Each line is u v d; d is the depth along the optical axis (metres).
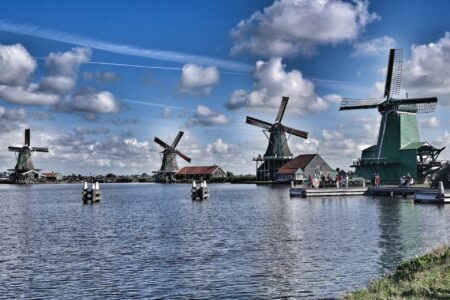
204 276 23.83
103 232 40.19
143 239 35.81
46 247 32.69
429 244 31.42
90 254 29.89
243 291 21.16
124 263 27.03
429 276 16.28
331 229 39.38
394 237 34.56
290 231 38.66
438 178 78.94
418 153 95.56
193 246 32.25
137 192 126.12
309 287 21.52
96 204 76.69
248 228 41.12
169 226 43.75
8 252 30.84
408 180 84.69
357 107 99.19
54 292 21.42
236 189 130.25
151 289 21.72
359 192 84.31
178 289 21.66
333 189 82.75
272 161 148.25
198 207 66.62
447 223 42.03
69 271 25.27
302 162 135.50
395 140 95.06
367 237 34.78
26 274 24.69
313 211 55.59
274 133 145.62
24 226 45.38
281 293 20.73
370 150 100.44
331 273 23.91
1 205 76.00
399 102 94.56
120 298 20.47
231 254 29.17
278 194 96.50
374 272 23.94
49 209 66.94
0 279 23.72
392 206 60.09
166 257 28.56
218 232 38.94
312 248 30.67
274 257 28.02
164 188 159.50
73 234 39.19
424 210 53.97
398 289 15.39
